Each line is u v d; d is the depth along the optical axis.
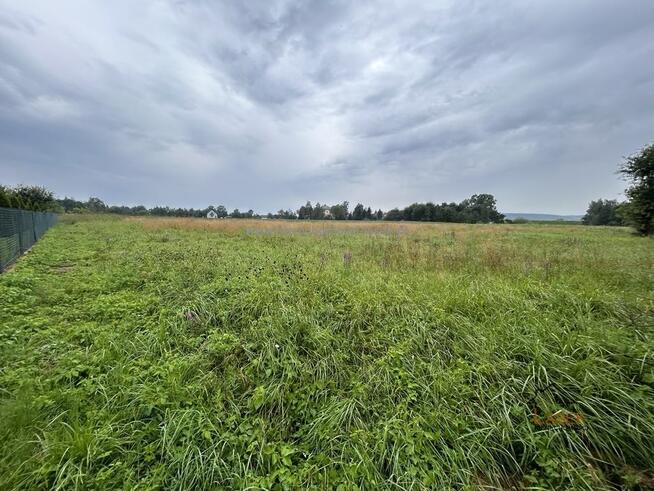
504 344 3.15
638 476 1.97
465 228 25.55
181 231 18.16
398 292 4.60
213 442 2.12
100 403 2.45
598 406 2.38
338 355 3.18
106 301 4.64
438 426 2.31
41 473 1.78
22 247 9.71
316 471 1.95
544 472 2.05
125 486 1.76
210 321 4.04
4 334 3.40
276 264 6.96
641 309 3.78
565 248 10.20
